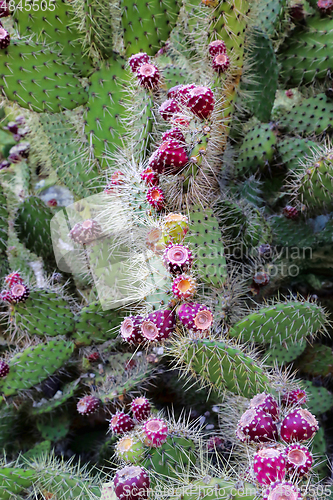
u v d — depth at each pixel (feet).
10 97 5.67
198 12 6.07
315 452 5.22
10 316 5.69
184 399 5.59
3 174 7.27
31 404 5.75
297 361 5.73
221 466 5.17
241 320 5.25
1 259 6.23
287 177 6.05
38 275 6.21
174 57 6.34
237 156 6.03
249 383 4.87
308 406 5.37
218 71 5.53
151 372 5.50
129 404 5.34
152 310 4.84
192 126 5.03
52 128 6.16
